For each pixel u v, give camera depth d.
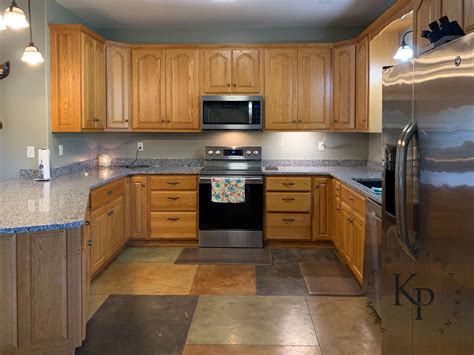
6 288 2.08
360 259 3.22
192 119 4.82
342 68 4.61
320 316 2.90
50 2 3.87
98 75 4.39
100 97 4.47
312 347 2.48
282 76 4.76
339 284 3.51
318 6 4.19
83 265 2.23
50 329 2.17
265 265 4.03
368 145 5.07
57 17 4.03
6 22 2.56
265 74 4.76
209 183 4.54
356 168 4.95
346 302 3.14
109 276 3.71
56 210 2.33
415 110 1.65
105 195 3.77
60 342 2.19
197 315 2.92
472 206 1.26
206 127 4.74
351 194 3.54
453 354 1.39
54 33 3.85
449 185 1.39
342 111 4.63
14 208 2.38
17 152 3.82
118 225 4.18
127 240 4.54
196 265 4.02
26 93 3.79
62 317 2.18
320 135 5.12
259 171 4.68
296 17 4.58
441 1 2.02
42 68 3.78
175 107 4.81
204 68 4.79
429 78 1.53
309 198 4.56
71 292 2.19
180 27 5.00
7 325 2.10
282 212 4.60
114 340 2.56
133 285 3.49
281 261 4.15
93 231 3.45
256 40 5.03
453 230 1.37
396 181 1.65
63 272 2.17
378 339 2.57
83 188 3.19
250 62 4.77
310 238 4.60
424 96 1.57
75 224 2.06
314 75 4.73
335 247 4.53
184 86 4.80
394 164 1.88
